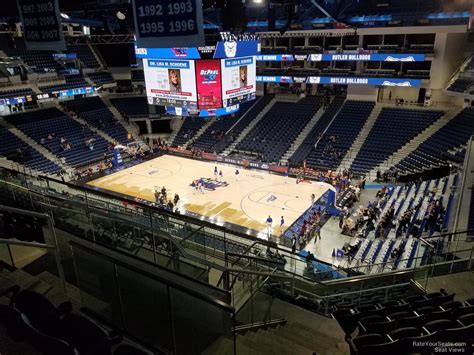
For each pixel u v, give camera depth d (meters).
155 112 45.12
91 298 7.30
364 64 39.31
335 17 34.19
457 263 11.08
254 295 10.05
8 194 12.32
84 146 38.84
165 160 39.41
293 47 40.47
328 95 41.50
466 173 21.30
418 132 33.47
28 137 36.75
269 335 8.30
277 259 13.97
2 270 8.20
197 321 6.64
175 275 6.77
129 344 6.07
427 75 35.00
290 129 39.31
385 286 10.81
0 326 5.44
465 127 30.41
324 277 13.91
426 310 8.80
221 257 12.26
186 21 9.62
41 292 7.48
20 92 35.72
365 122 36.69
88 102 44.91
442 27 31.77
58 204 11.18
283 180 32.91
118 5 23.45
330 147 35.34
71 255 8.41
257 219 25.97
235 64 25.58
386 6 36.12
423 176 28.41
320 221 25.83
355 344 7.36
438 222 19.56
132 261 7.13
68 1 22.22
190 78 25.09
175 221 14.31
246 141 39.56
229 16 24.05
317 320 9.20
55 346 5.17
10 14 17.70
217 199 29.34
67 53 42.81
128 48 46.16
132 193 30.84
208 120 44.47
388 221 22.50
